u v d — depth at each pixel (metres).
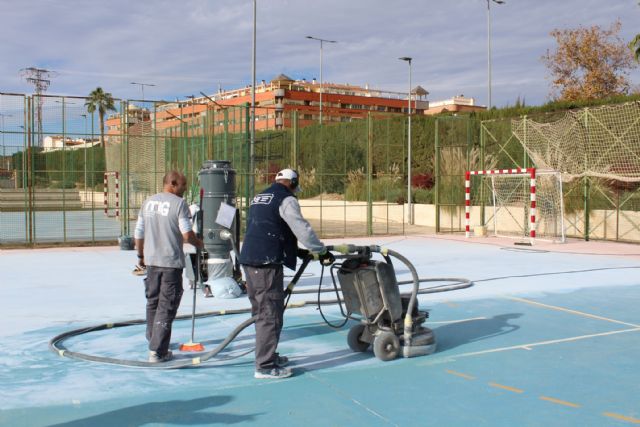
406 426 4.12
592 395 4.74
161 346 5.55
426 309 8.08
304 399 4.65
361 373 5.31
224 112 17.95
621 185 18.48
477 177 21.89
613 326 7.11
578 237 18.86
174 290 5.58
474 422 4.19
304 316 7.66
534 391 4.83
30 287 9.85
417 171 28.50
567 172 17.94
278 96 73.94
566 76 34.16
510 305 8.34
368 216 19.69
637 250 15.43
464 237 19.05
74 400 4.64
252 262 5.11
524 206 19.23
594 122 17.52
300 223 5.08
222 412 4.38
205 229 9.09
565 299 8.79
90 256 14.23
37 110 17.06
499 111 26.11
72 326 7.14
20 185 32.59
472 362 5.64
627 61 33.00
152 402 4.59
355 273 5.70
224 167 9.21
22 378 5.18
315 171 27.50
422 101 91.88
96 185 41.22
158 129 24.14
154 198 5.67
